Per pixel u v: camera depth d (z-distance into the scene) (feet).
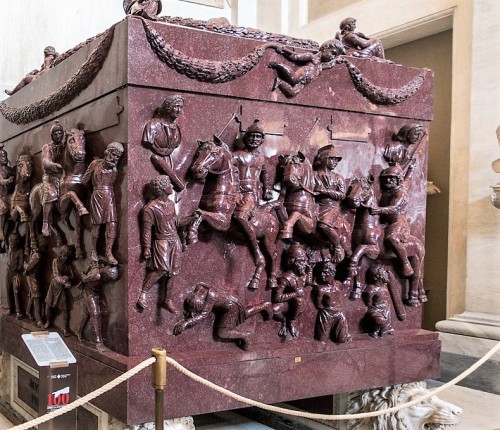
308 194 10.78
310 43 11.55
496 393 15.69
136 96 9.30
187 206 9.77
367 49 11.89
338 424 12.10
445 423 11.41
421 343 11.87
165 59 9.40
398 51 21.66
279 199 10.73
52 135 10.95
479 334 16.20
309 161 11.02
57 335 9.39
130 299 9.29
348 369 10.98
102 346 9.84
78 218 10.46
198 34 9.82
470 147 16.98
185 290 9.82
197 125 9.87
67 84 10.77
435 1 18.29
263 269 10.55
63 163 10.93
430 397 11.57
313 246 11.09
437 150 20.43
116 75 9.46
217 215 9.68
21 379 12.84
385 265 11.91
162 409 8.01
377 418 11.57
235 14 22.99
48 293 11.36
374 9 20.16
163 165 9.43
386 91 11.71
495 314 16.20
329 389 10.78
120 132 9.46
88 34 19.58
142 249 9.34
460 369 16.60
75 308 10.89
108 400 9.22
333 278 11.21
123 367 8.89
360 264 11.65
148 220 9.25
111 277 9.48
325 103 11.14
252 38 10.69
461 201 17.35
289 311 10.79
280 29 23.34
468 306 16.85
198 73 9.66
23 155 12.97
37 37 18.71
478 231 16.65
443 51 19.97
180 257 9.43
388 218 11.82
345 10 21.11
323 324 11.00
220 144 9.95
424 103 12.42
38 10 18.72
